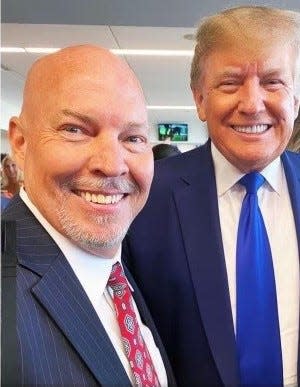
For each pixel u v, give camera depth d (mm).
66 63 780
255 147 1089
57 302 743
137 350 861
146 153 858
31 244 782
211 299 1072
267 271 1078
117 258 903
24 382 634
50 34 4551
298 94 1118
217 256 1104
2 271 655
